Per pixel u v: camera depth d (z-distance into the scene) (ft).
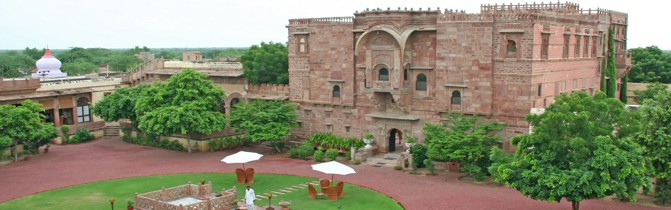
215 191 133.28
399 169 155.43
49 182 144.36
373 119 176.14
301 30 187.52
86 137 212.02
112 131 227.20
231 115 187.73
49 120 222.07
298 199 126.21
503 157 118.62
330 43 180.96
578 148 99.76
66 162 170.81
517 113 150.20
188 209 109.19
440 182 141.08
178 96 179.93
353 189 135.03
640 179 101.50
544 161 103.35
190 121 174.40
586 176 96.78
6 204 123.65
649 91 213.05
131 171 156.97
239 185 139.54
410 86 168.66
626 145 103.40
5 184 142.61
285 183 141.38
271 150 186.91
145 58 528.22
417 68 165.99
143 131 202.49
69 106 229.25
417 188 135.23
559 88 162.81
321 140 180.86
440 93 162.20
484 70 153.69
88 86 237.25
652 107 115.96
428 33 163.53
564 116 101.65
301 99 192.13
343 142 175.01
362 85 176.76
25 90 211.61
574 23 168.14
